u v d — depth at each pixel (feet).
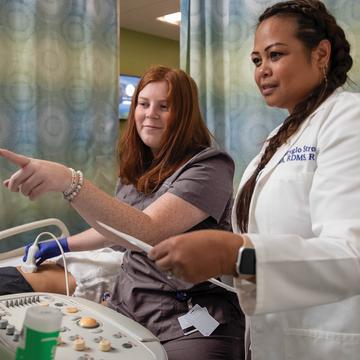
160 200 3.96
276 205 2.97
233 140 6.72
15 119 6.96
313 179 2.73
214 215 4.07
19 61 6.94
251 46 6.48
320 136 2.83
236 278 2.09
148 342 2.79
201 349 3.74
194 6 6.91
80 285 4.87
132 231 3.50
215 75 6.93
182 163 4.43
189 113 4.55
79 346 2.54
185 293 4.01
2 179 6.78
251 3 6.43
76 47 7.43
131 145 4.92
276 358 3.03
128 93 12.35
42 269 5.06
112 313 3.18
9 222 6.91
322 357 2.87
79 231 7.52
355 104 2.76
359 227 2.18
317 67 3.07
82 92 7.51
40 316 1.87
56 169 3.17
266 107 6.43
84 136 7.57
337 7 5.60
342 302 2.80
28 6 6.93
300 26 2.96
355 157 2.45
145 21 13.37
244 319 4.19
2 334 2.57
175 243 1.92
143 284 4.10
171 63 15.78
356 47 5.50
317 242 2.14
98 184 7.73
